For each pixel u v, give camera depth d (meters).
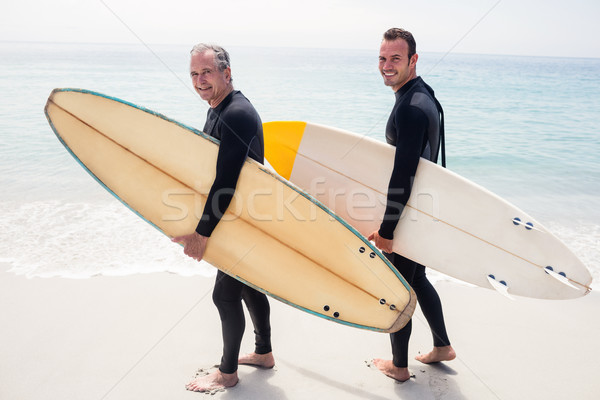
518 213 2.34
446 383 2.36
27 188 5.30
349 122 11.18
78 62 27.31
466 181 2.35
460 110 13.27
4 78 17.22
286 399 2.20
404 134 2.08
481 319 3.00
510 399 2.25
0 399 2.17
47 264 3.54
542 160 7.75
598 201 5.64
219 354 2.55
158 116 2.30
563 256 2.29
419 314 3.06
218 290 2.18
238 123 1.98
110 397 2.20
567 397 2.28
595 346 2.72
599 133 10.12
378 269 2.19
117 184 2.38
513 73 30.50
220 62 2.03
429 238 2.36
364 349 2.65
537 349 2.68
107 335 2.69
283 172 2.81
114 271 3.46
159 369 2.41
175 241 2.14
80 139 2.45
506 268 2.36
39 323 2.79
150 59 31.72
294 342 2.70
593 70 40.56
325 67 29.59
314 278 2.23
